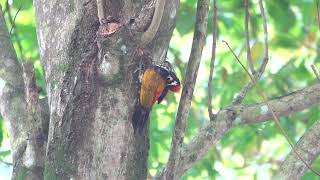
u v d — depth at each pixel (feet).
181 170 31.50
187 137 56.75
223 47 64.49
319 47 63.16
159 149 56.29
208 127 32.63
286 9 56.49
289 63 60.13
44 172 29.71
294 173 31.24
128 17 30.42
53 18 31.37
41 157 31.86
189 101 30.32
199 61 30.94
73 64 30.12
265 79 60.23
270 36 63.31
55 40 30.99
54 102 30.30
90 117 29.55
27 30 54.34
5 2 47.75
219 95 62.90
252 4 59.52
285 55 64.08
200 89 67.26
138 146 30.27
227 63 64.23
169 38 32.42
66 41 30.50
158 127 56.80
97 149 29.35
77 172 29.14
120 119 29.66
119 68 29.27
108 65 29.14
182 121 30.04
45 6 31.86
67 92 29.94
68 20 30.81
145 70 31.04
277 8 56.44
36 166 31.63
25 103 33.35
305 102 33.60
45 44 31.48
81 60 29.91
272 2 56.54
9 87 33.94
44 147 32.12
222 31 63.31
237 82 57.21
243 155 64.49
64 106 29.84
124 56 29.14
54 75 30.66
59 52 30.66
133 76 30.09
